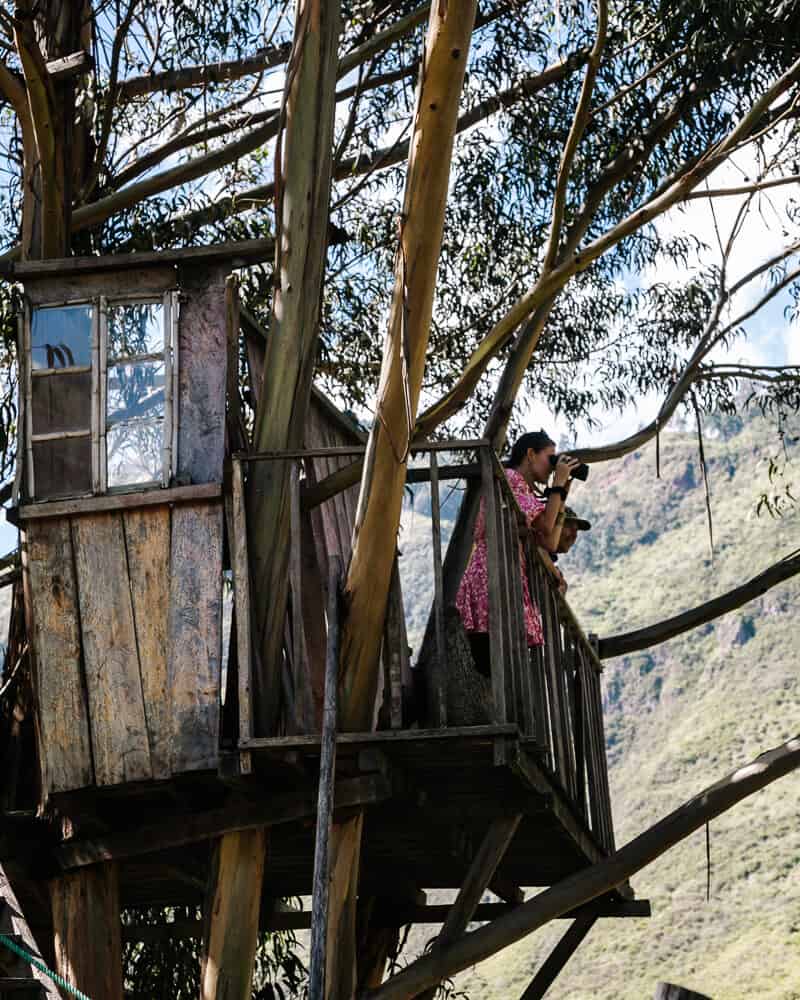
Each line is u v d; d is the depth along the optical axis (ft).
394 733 18.80
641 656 193.06
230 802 20.56
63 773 20.06
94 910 21.67
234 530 20.12
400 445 19.65
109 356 21.47
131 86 32.78
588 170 33.91
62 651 20.42
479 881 21.93
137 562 20.54
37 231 24.88
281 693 20.49
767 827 139.95
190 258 21.52
